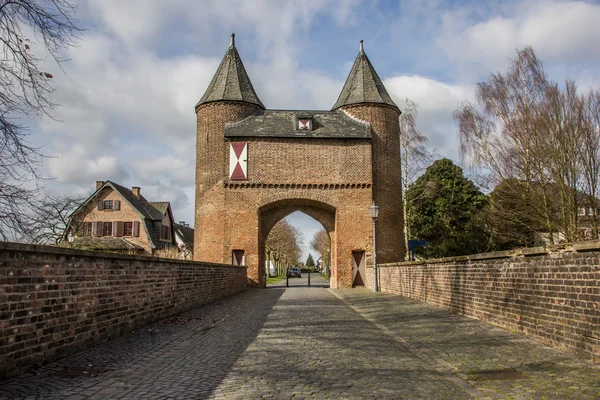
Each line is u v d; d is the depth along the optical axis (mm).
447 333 10117
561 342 7883
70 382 6043
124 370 6797
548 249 8227
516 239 33500
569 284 7637
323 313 14961
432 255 43031
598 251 6875
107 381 6152
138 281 10969
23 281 6410
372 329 11312
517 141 27812
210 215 32875
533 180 27562
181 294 14695
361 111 34531
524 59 29219
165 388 5855
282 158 33000
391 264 23109
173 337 9852
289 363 7375
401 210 35062
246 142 32938
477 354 7859
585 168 25000
